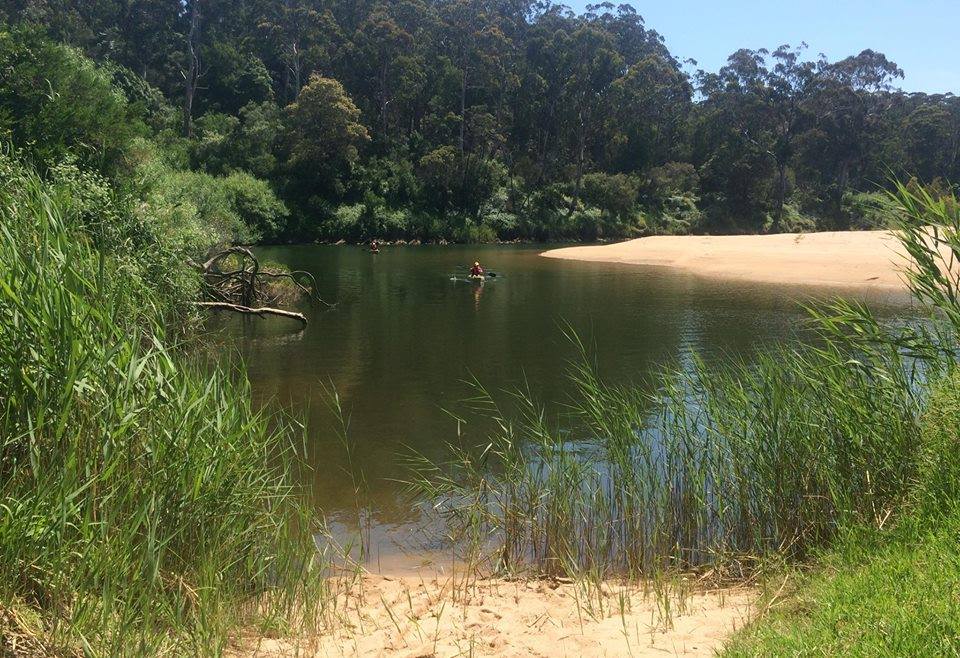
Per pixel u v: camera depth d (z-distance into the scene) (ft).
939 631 10.91
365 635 14.65
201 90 228.22
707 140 276.62
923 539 14.79
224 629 13.14
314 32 233.14
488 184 218.79
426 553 20.81
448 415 35.22
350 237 187.21
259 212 169.48
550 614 15.75
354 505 24.25
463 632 14.76
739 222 253.24
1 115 52.06
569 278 108.06
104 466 13.29
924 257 20.74
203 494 14.65
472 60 234.58
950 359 20.15
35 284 13.93
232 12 253.85
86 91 61.31
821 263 114.11
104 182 40.27
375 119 230.68
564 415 35.12
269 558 16.06
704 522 20.24
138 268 32.78
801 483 19.54
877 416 20.30
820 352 21.97
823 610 12.58
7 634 10.93
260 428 18.88
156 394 15.26
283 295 76.28
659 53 308.60
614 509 21.33
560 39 247.29
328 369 45.19
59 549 12.19
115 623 11.94
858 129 260.42
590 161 260.42
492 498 24.32
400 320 66.44
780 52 273.95
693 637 13.74
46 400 13.38
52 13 208.54
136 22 235.40
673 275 111.75
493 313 71.77
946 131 250.16
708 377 25.05
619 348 53.16
